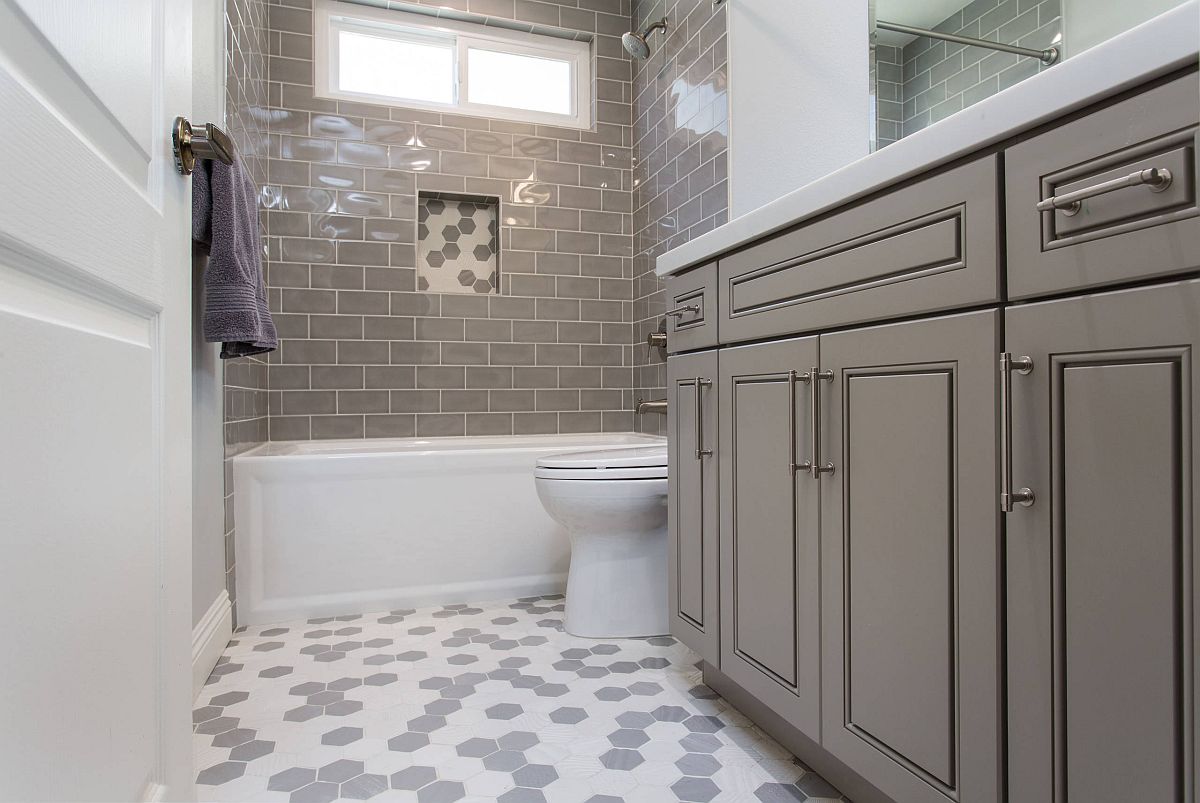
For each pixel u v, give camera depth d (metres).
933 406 0.83
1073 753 0.67
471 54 3.13
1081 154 0.66
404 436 2.89
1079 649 0.66
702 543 1.43
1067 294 0.68
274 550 2.10
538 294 3.07
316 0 2.87
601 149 3.16
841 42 1.82
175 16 0.82
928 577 0.84
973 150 0.78
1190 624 0.57
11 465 0.43
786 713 1.14
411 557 2.22
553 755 1.26
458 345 2.96
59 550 0.50
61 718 0.49
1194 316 0.57
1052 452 0.69
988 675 0.76
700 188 2.55
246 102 2.27
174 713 0.77
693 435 1.46
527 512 2.34
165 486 0.75
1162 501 0.59
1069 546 0.67
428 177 2.94
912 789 0.87
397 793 1.13
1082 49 1.24
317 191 2.81
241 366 2.19
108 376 0.60
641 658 1.75
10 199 0.43
